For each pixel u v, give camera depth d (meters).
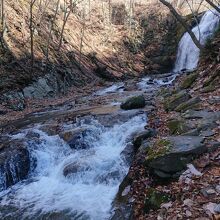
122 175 7.37
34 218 6.59
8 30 20.39
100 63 27.19
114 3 37.50
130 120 9.98
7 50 19.08
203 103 8.91
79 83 22.19
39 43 22.12
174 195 5.37
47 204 7.08
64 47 24.58
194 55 28.05
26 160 9.04
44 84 19.08
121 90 19.44
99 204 6.64
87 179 7.73
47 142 9.60
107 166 7.84
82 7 32.75
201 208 4.80
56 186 7.91
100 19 34.47
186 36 30.50
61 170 8.31
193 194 5.18
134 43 33.09
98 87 22.03
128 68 29.53
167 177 5.90
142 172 6.39
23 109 15.80
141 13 36.88
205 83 10.87
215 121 7.39
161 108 10.64
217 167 5.66
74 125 10.55
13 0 23.58
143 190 6.00
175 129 7.70
